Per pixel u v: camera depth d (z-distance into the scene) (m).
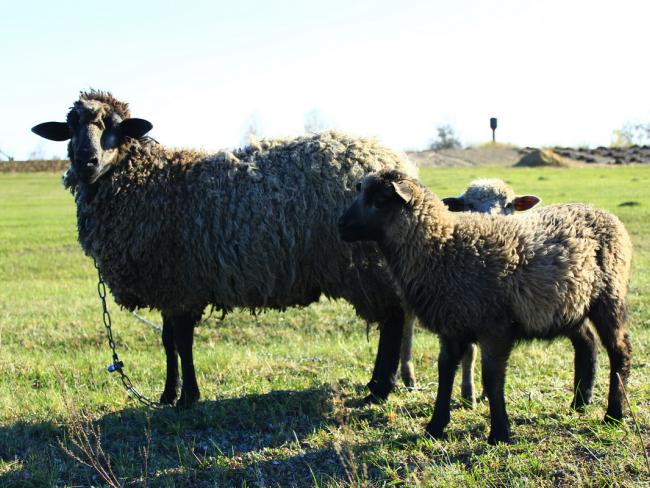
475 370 3.16
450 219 2.54
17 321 4.21
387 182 2.57
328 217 2.87
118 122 2.90
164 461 2.52
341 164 2.91
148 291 2.89
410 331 3.02
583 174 17.62
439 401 2.55
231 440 2.65
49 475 2.46
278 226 2.86
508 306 2.49
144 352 3.68
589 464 2.30
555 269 2.49
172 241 2.85
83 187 2.89
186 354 2.90
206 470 2.46
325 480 2.35
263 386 3.07
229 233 2.84
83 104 2.87
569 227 2.57
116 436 2.70
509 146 29.36
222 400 2.92
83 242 2.93
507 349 2.49
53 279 6.08
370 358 3.40
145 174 2.88
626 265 2.64
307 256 2.89
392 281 2.74
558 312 2.52
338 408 2.78
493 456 2.37
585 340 2.70
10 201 15.08
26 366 3.42
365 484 2.23
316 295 3.01
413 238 2.54
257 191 2.87
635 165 21.97
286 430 2.69
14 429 2.75
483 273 2.48
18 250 7.81
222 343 3.81
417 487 2.22
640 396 2.69
